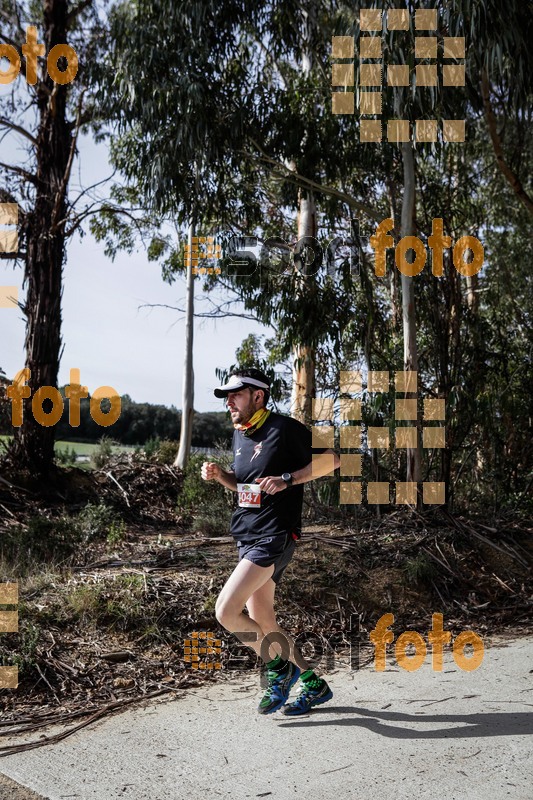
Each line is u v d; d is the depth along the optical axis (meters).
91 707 4.22
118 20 9.66
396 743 3.71
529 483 10.10
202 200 10.44
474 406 9.30
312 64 12.05
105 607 5.38
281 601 6.24
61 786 3.21
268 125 10.34
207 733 3.86
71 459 14.00
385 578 6.90
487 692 4.56
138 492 11.82
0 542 7.12
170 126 9.62
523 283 15.40
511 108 9.89
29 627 4.90
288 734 3.85
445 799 3.09
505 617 6.62
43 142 11.54
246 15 10.37
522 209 15.21
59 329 11.48
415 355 9.05
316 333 10.51
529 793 3.14
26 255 11.41
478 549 7.77
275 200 13.09
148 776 3.32
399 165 10.93
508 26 8.01
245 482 4.09
